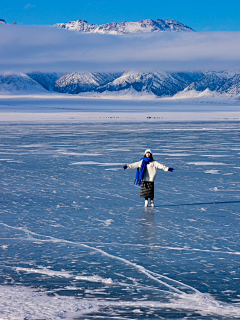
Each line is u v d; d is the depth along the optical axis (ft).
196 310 19.94
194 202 46.06
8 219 38.86
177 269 25.76
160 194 50.62
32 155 91.04
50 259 27.76
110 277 24.47
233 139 129.39
